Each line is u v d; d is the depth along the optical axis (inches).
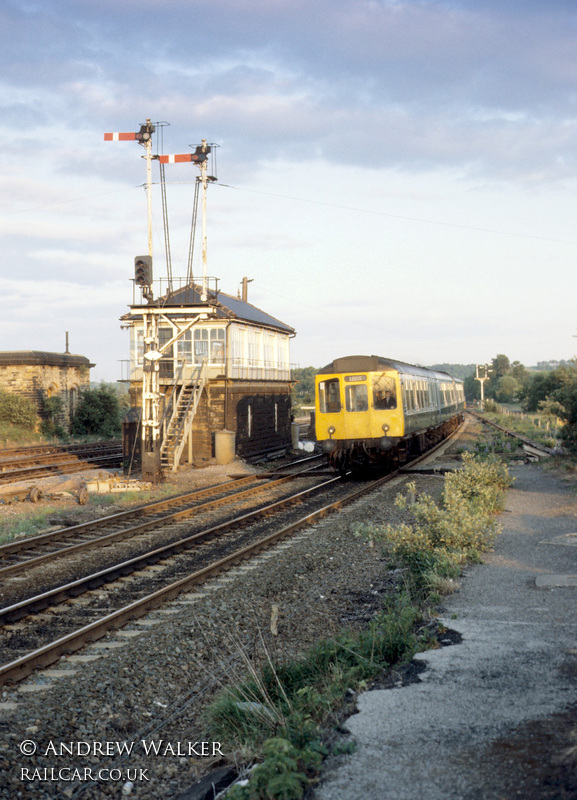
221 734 231.9
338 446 868.0
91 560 477.1
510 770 171.6
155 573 436.1
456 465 944.9
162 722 247.3
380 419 856.9
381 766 181.2
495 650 259.9
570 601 314.8
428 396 1111.0
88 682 270.4
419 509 486.9
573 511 548.7
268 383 1270.9
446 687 229.6
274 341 1339.8
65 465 1026.7
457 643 271.7
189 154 1004.6
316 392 884.6
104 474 970.1
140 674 279.9
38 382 1536.7
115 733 238.5
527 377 6220.5
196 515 649.6
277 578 413.7
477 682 231.1
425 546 412.2
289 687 265.3
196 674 285.7
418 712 212.2
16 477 903.7
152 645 307.3
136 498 759.1
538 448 1070.4
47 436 1507.1
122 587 406.3
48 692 263.0
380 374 860.6
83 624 342.6
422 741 193.0
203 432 1072.2
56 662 294.4
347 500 684.1
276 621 326.3
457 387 1731.1
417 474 879.1
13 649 310.8
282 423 1363.2
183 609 358.9
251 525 585.9
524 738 187.8
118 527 594.2
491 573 374.9
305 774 180.1
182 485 859.4
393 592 378.0
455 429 1790.1
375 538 490.3
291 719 224.5
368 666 262.2
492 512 555.2
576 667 236.1
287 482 885.2
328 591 392.2
